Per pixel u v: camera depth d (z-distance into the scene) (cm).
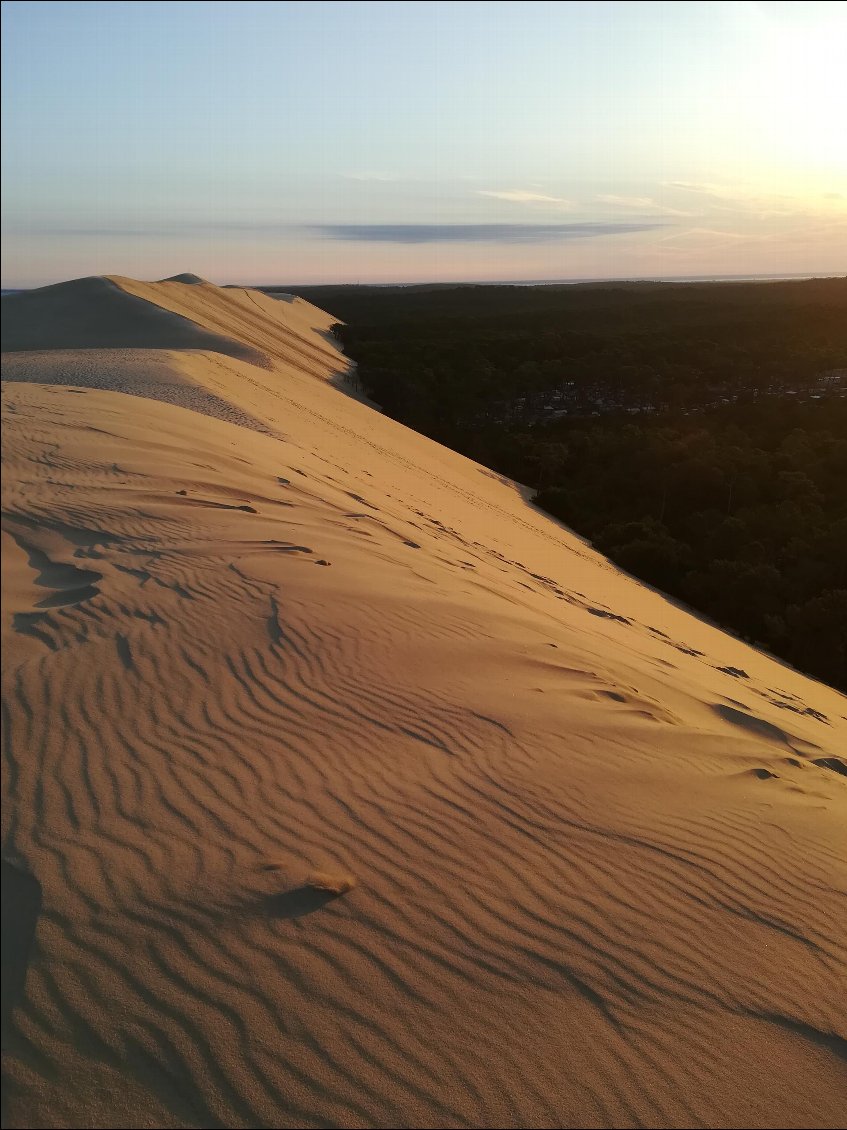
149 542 830
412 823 429
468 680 621
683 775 546
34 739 464
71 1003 298
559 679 675
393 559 954
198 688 541
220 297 6944
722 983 354
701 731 651
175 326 4403
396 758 489
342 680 577
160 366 2492
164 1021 296
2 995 299
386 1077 286
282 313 8725
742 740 668
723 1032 329
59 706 502
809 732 908
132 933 332
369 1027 304
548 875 404
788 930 397
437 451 3684
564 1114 283
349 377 6072
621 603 1728
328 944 338
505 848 420
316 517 1086
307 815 423
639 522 3272
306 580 759
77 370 2370
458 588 925
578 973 345
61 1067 275
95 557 781
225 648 602
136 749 463
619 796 493
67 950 321
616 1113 287
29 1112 260
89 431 1259
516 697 608
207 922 341
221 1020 299
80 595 695
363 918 355
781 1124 294
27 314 4688
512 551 1831
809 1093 309
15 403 1434
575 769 516
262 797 432
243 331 5762
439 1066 293
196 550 812
